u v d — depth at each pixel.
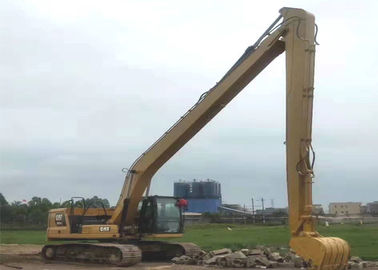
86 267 19.86
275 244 30.67
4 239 41.50
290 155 13.98
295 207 13.48
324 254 12.28
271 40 16.41
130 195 21.72
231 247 27.69
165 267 19.34
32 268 19.67
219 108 19.36
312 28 14.83
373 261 21.03
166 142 20.67
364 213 111.75
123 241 22.16
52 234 22.83
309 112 14.07
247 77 18.11
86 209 22.67
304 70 14.41
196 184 94.81
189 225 65.69
